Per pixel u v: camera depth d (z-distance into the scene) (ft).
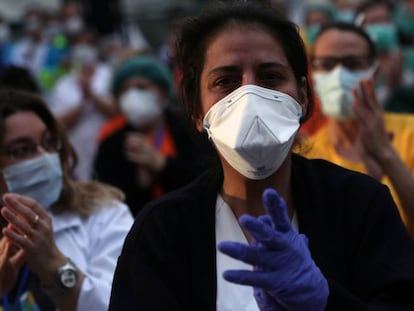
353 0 45.91
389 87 28.58
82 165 35.55
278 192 10.79
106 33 71.05
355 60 19.86
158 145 25.49
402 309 10.03
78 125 36.19
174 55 12.35
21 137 16.01
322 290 9.39
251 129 9.96
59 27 67.26
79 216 16.43
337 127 20.10
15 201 14.02
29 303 15.44
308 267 9.29
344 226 10.64
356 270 10.50
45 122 16.66
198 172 23.88
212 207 10.84
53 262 14.28
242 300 10.30
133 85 25.79
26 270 15.70
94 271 15.70
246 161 10.08
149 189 24.00
